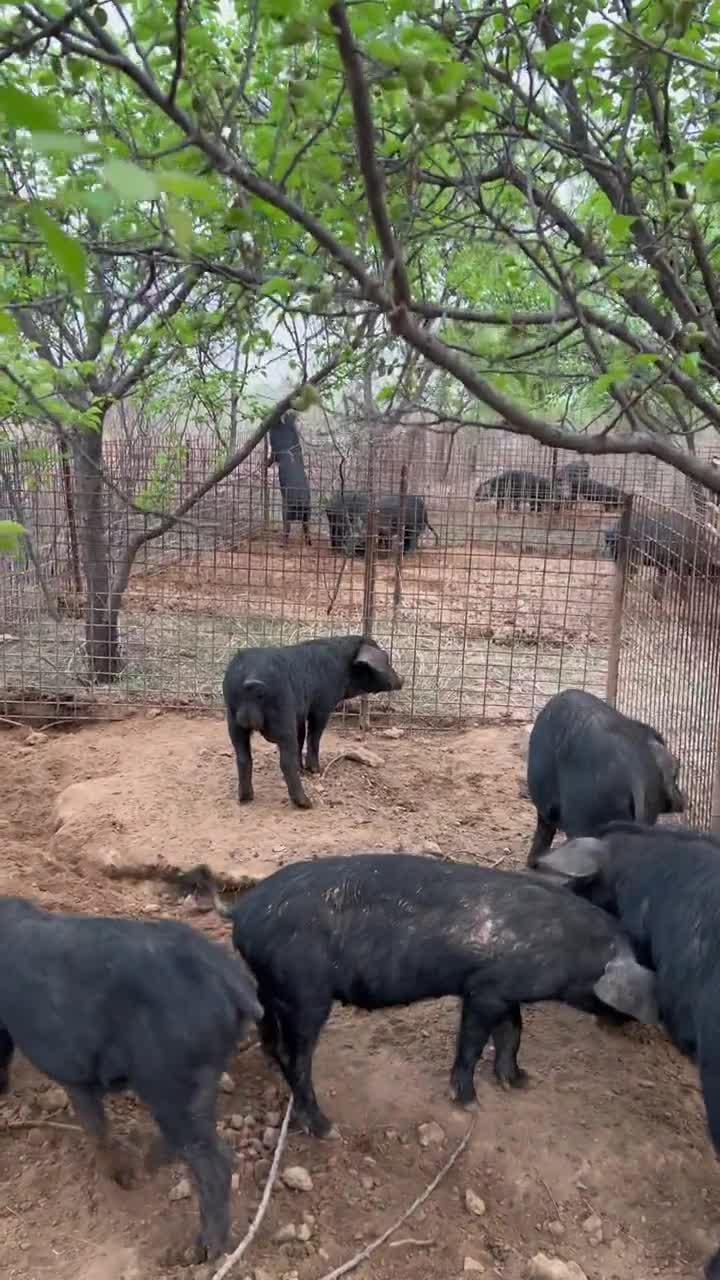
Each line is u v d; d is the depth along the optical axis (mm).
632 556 7676
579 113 3621
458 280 4734
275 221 3244
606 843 4305
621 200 3680
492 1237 3344
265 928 3748
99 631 8758
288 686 6266
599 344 3645
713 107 3592
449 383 3783
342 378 5176
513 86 3404
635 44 3184
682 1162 3689
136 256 3154
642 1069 4234
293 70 2982
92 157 2477
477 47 3703
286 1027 3727
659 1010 3760
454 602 12492
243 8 2939
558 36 3887
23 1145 3646
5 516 8523
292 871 3941
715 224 4867
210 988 3197
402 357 3850
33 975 3346
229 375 8453
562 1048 4355
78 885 5520
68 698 8453
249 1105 3912
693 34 3820
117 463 10562
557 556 12031
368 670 7086
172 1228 3260
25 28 2643
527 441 18000
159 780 6746
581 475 14438
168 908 5375
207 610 9750
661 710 6840
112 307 7027
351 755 7363
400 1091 3996
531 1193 3514
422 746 7871
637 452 3199
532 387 3637
